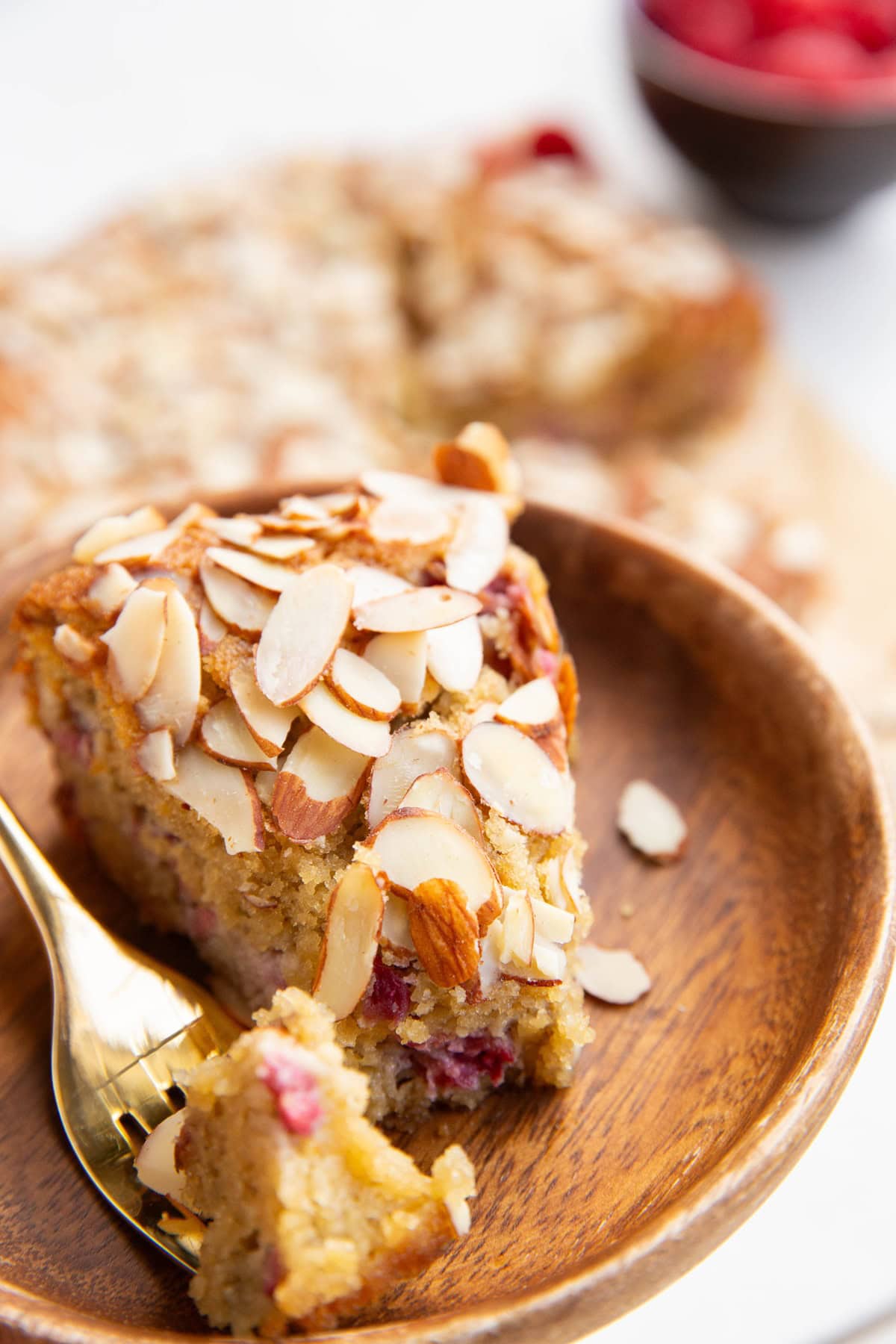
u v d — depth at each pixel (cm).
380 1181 39
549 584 49
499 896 41
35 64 85
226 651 43
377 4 91
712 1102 42
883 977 42
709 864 46
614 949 45
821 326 69
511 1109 43
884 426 65
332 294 65
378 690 42
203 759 43
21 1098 43
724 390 65
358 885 41
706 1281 44
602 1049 43
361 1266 39
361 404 62
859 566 60
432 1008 41
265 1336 39
